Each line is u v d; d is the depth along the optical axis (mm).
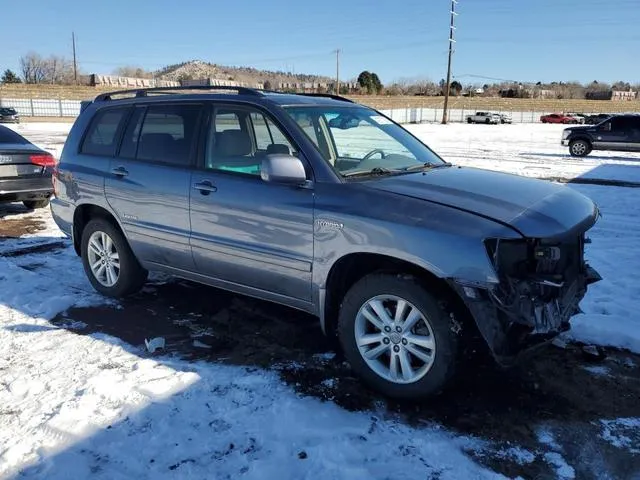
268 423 3322
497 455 3057
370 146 4430
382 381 3592
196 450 3088
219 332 4594
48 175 9125
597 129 20922
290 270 3939
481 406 3516
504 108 84062
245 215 4098
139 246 4953
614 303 5219
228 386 3727
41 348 4305
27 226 8516
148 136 4891
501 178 4180
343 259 3684
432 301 3316
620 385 3789
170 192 4570
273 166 3656
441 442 3154
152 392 3639
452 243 3199
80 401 3523
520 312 3189
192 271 4684
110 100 5473
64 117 51812
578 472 2938
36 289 5590
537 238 3229
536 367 4004
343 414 3416
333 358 4137
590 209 3879
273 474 2895
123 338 4484
